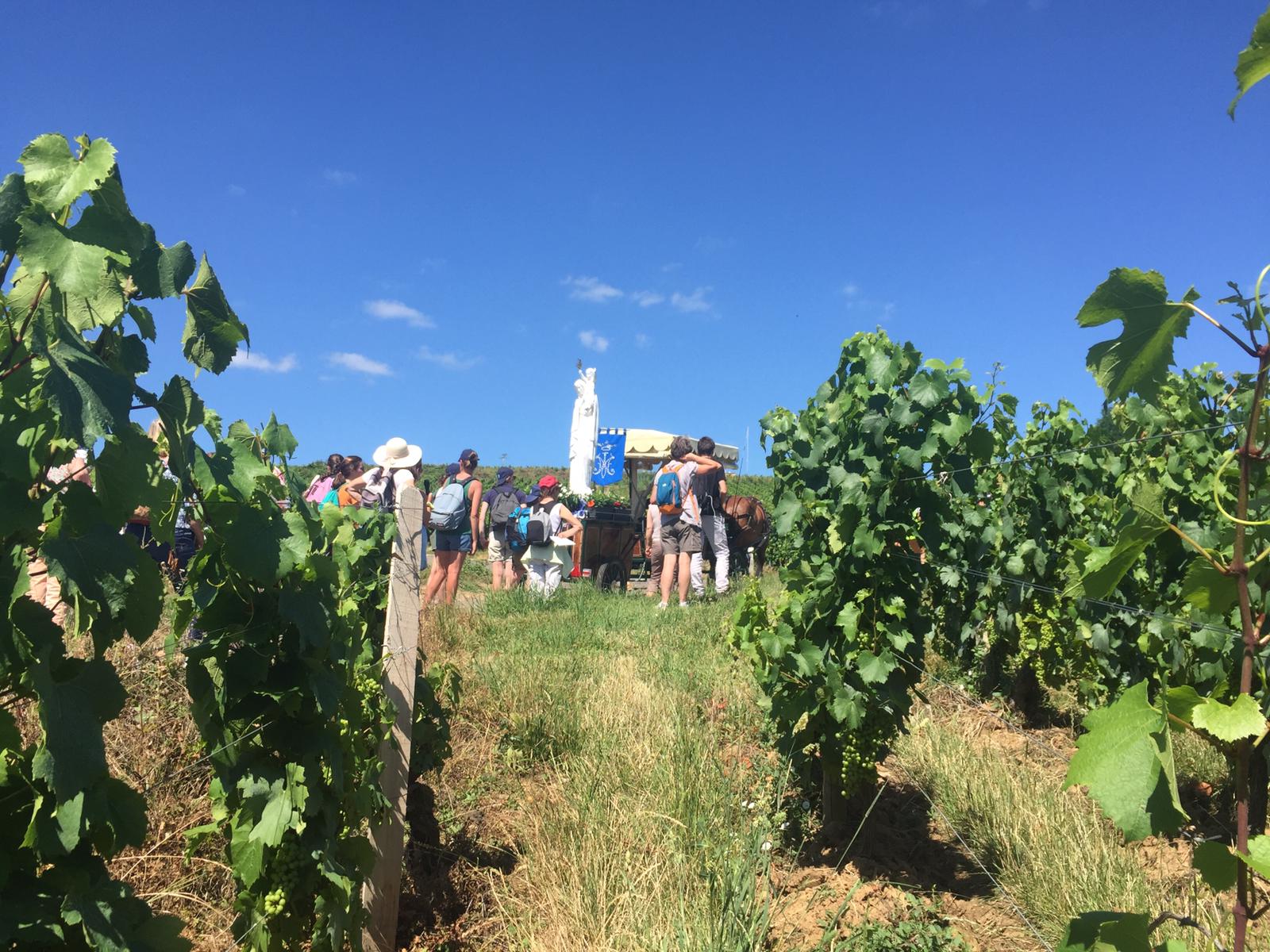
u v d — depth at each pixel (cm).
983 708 638
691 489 1074
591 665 721
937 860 409
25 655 144
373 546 474
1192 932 304
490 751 539
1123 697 124
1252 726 117
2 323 146
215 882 361
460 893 391
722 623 855
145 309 167
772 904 356
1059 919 335
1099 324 130
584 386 2272
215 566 264
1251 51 111
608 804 430
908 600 435
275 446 297
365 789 318
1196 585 129
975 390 586
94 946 148
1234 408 445
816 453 460
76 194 142
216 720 272
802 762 436
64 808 142
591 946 320
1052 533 648
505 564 1348
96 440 130
